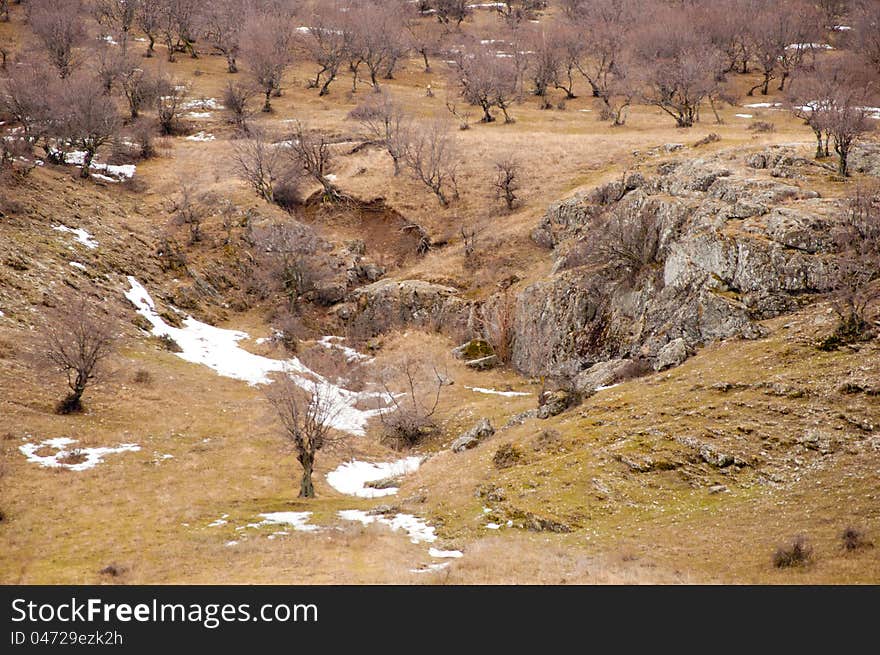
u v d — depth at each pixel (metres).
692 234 45.53
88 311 50.56
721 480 26.73
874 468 24.27
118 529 28.00
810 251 39.06
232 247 69.38
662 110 95.31
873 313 33.81
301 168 80.00
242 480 35.84
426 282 64.50
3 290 48.31
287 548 25.19
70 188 69.94
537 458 32.09
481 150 82.56
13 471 32.69
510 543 24.38
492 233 68.38
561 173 74.12
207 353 55.59
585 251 55.53
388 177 80.88
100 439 37.97
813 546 20.39
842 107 54.97
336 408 49.31
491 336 57.81
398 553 24.42
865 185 46.03
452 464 36.62
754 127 76.12
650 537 23.62
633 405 34.28
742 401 31.00
